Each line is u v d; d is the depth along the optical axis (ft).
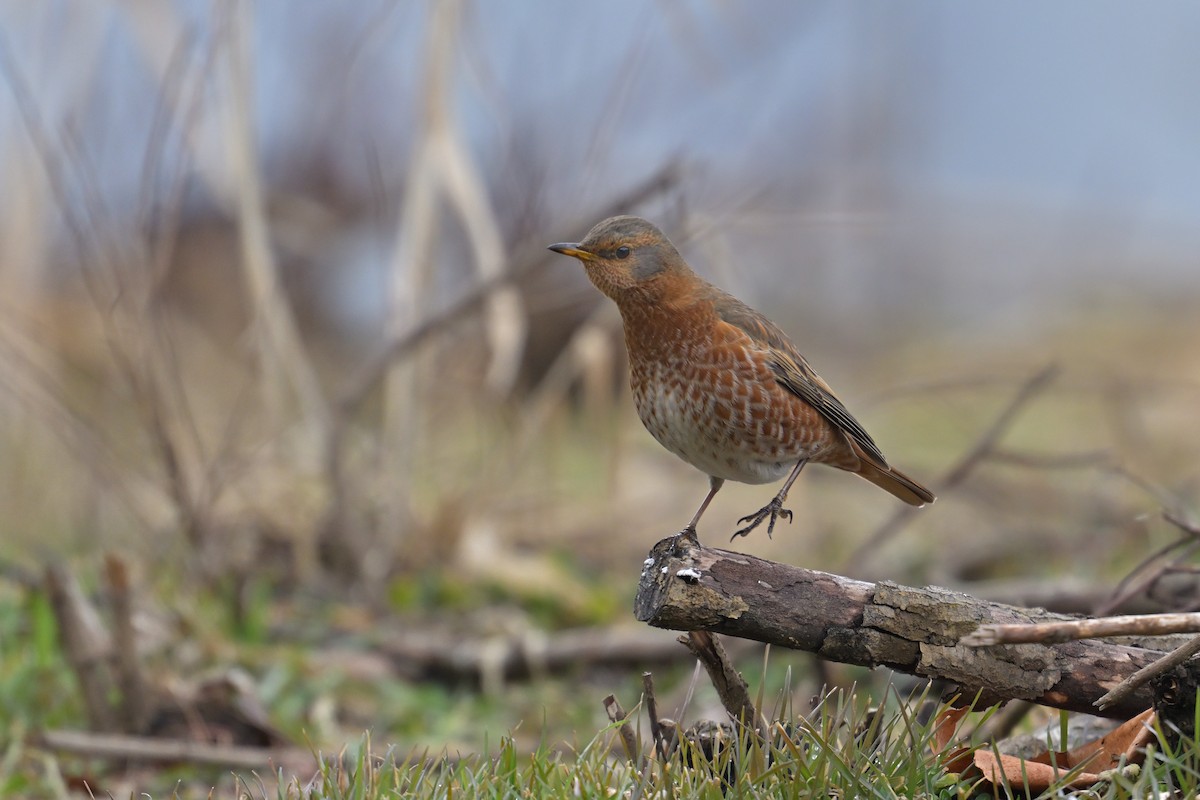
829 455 26.27
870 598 18.30
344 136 63.87
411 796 18.54
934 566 43.62
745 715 19.90
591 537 46.93
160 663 31.50
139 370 39.52
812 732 18.15
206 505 37.83
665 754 19.57
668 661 34.71
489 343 46.14
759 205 56.59
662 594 18.24
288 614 38.37
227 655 33.04
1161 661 17.34
